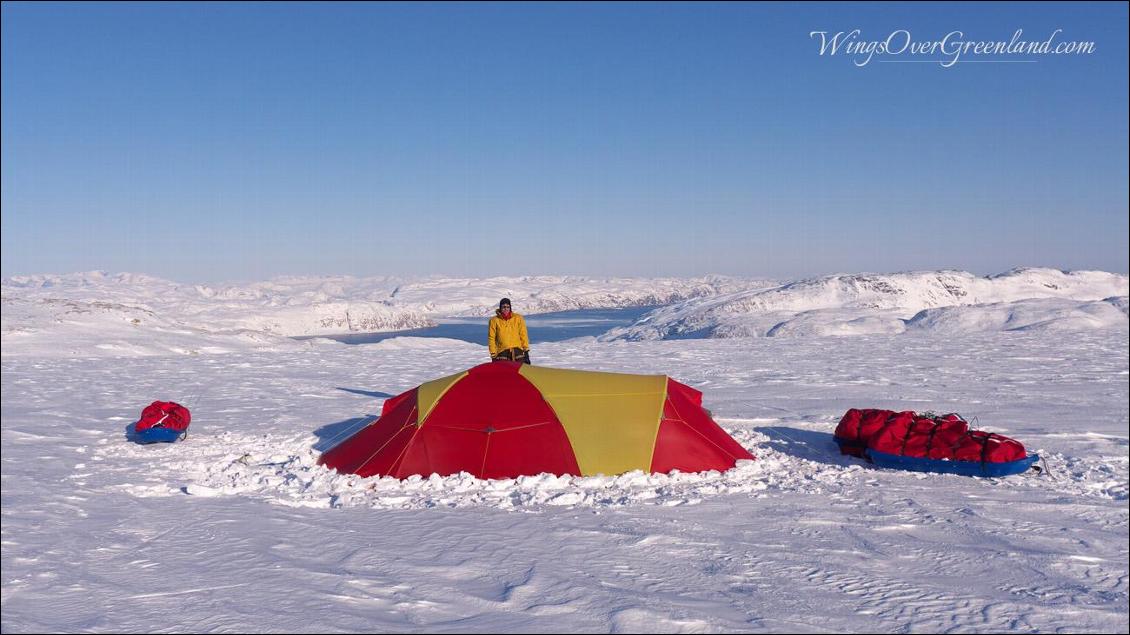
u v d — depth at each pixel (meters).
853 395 13.71
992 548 5.32
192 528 5.76
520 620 3.89
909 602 4.27
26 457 8.58
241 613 3.92
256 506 6.61
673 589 4.45
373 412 12.31
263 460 8.85
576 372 8.95
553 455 7.82
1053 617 4.04
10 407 12.75
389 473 7.82
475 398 8.30
